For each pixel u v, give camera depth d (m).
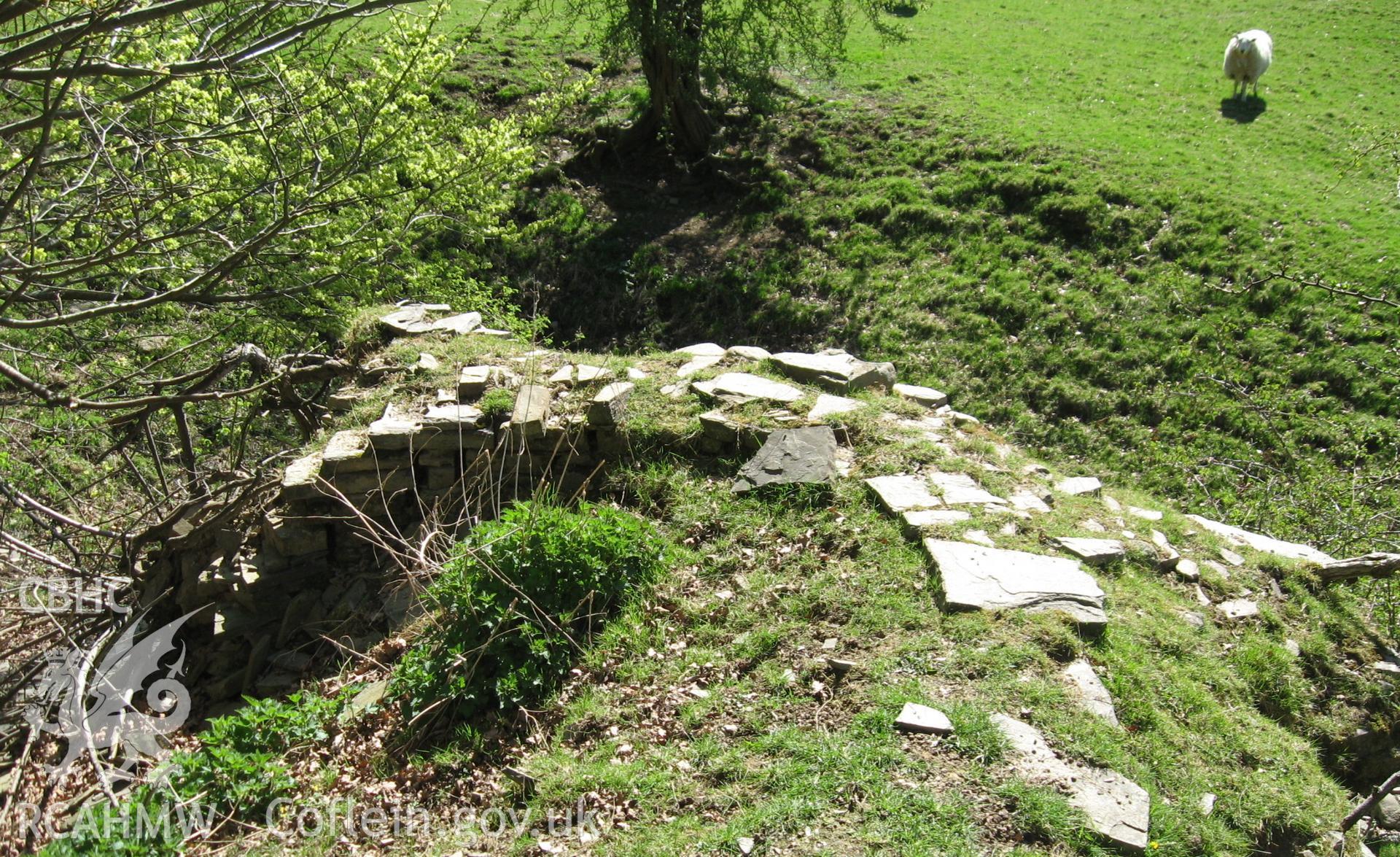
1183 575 6.07
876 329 15.05
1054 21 26.30
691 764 4.33
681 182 18.86
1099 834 3.78
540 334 11.20
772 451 6.39
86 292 6.81
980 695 4.42
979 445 6.80
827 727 4.37
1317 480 10.30
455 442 6.60
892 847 3.68
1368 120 19.11
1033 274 15.56
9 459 7.68
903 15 27.08
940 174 18.08
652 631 5.27
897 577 5.30
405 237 9.38
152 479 8.92
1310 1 26.16
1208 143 18.47
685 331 15.85
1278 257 14.95
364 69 9.64
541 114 13.05
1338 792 4.78
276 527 6.38
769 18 17.55
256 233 7.98
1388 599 6.41
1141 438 12.88
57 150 7.64
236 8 6.82
